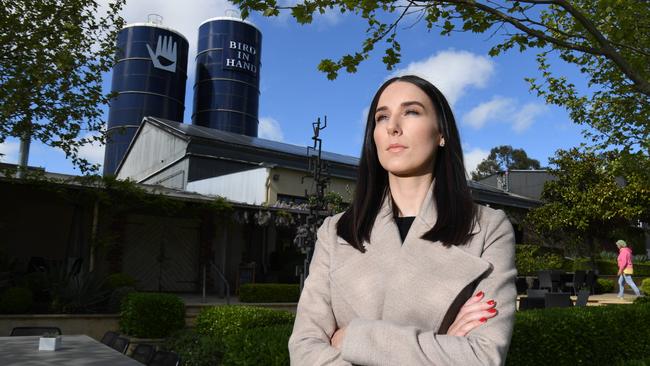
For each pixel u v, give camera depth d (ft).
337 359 3.51
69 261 36.42
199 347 22.58
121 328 28.91
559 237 66.80
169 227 47.47
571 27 20.61
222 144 61.93
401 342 3.21
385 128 4.14
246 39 154.40
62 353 12.26
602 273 63.57
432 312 3.45
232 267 50.24
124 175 88.53
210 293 46.83
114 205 41.45
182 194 51.01
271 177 52.42
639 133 24.95
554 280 50.65
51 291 31.07
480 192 68.08
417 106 4.08
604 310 18.63
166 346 24.79
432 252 3.63
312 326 3.97
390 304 3.56
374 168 4.48
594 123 26.48
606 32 19.01
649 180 32.09
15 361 11.18
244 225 51.57
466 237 3.70
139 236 45.83
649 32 18.98
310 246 33.24
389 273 3.69
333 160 63.46
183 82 154.40
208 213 49.26
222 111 147.64
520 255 60.54
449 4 15.94
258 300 39.06
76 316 28.73
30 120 31.14
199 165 61.77
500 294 3.53
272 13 13.76
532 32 14.88
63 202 43.06
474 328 3.38
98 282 32.42
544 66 26.78
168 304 27.96
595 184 59.31
